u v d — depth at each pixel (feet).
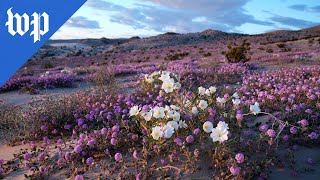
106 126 16.72
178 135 11.98
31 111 20.52
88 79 42.73
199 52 127.65
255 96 23.44
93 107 20.65
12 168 13.62
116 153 12.51
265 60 64.39
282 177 11.48
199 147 11.96
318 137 13.85
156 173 11.15
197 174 10.87
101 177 11.31
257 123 14.89
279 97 20.89
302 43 124.98
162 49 164.25
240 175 10.34
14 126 19.25
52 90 37.63
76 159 12.90
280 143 13.66
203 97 14.80
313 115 15.80
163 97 21.85
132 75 48.60
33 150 14.71
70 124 18.61
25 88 36.94
